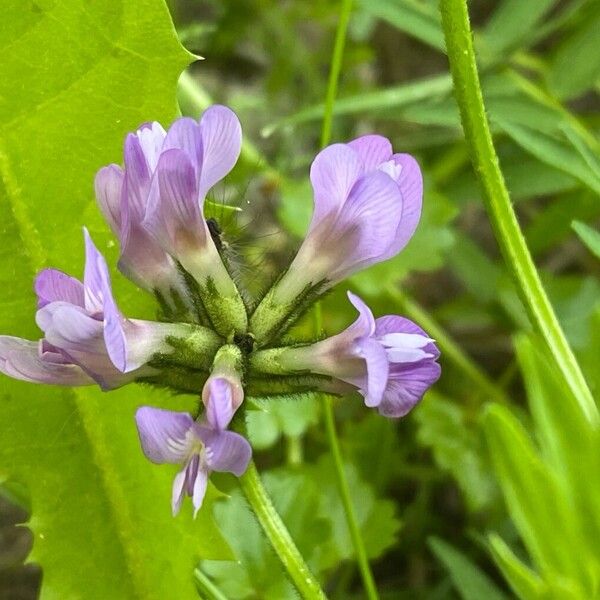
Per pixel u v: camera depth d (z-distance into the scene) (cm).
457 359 22
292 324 15
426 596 21
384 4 21
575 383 16
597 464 15
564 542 15
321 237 15
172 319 15
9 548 24
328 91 20
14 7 16
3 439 17
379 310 22
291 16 28
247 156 22
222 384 14
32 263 17
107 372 14
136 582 17
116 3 16
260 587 19
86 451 17
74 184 17
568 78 21
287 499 19
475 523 22
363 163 15
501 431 15
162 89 16
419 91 22
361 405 23
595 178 18
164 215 15
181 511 17
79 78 16
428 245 21
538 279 16
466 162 24
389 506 20
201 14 30
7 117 16
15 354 14
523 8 22
